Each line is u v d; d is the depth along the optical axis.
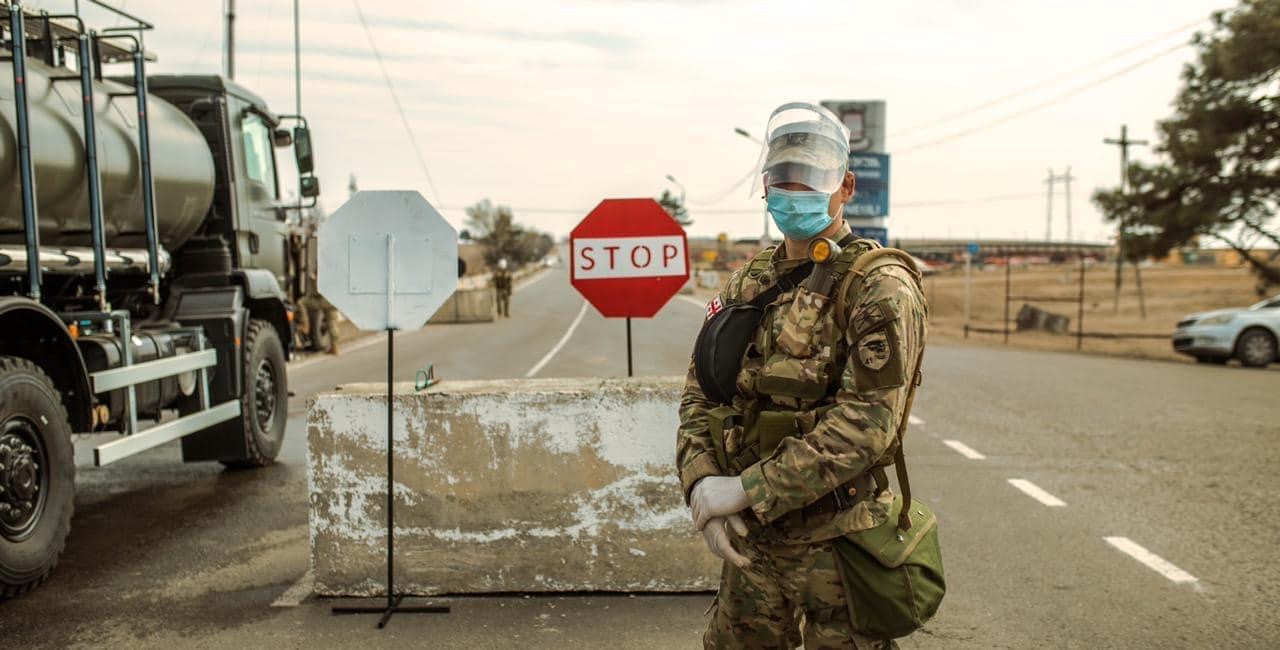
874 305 2.12
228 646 4.09
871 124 47.97
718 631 2.50
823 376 2.20
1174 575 5.06
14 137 5.13
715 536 2.24
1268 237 21.94
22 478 4.74
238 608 4.57
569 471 4.54
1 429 4.60
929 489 7.09
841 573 2.26
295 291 10.45
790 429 2.19
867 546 2.25
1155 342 25.75
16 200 5.24
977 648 4.09
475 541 4.57
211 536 5.90
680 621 4.27
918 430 9.77
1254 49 20.75
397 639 4.13
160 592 4.83
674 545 4.57
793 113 2.36
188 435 7.62
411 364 17.47
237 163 8.27
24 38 5.14
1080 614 4.49
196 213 7.60
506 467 4.55
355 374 15.85
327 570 4.62
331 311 19.77
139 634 4.27
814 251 2.21
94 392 5.42
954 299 49.38
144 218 6.64
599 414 4.52
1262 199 21.67
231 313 7.41
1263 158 21.36
